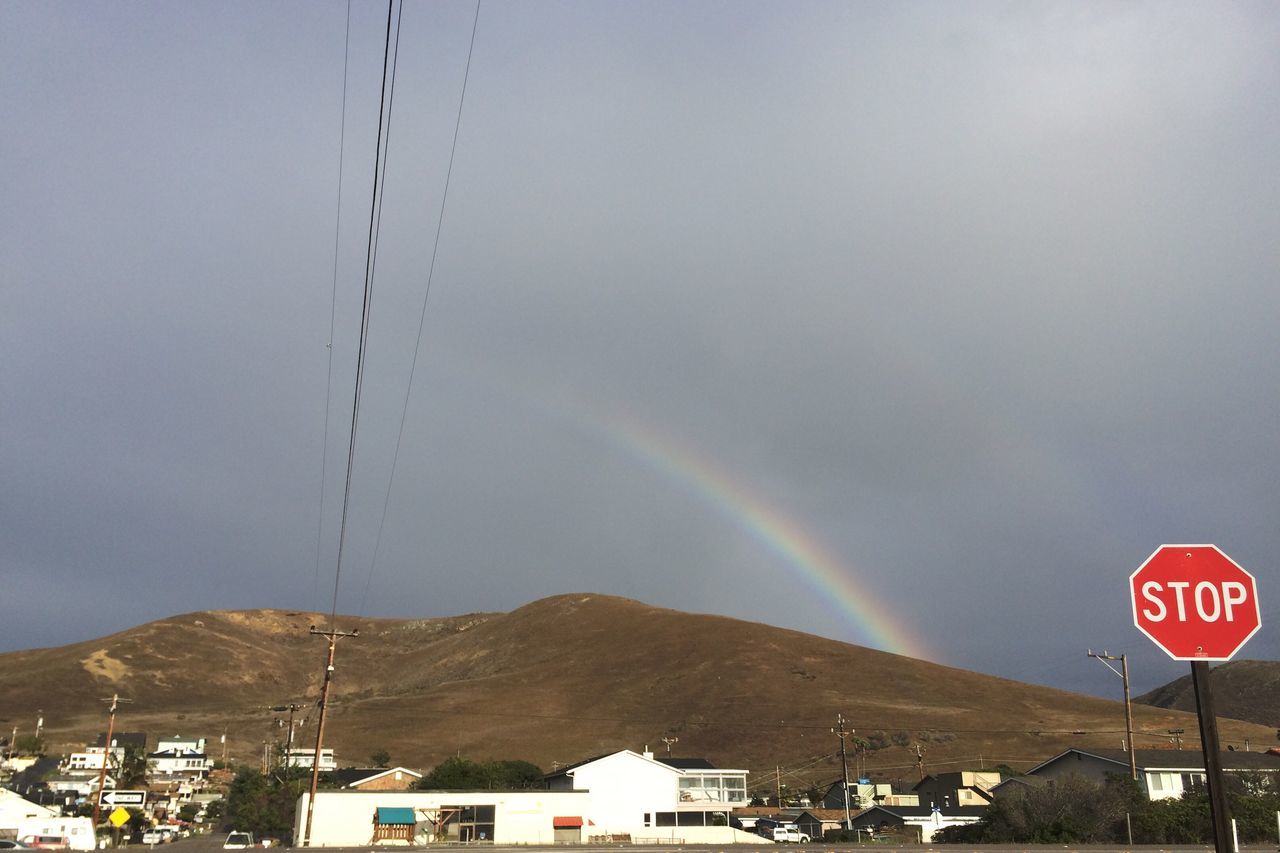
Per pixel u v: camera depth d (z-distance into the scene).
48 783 129.38
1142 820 57.84
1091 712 168.50
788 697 181.00
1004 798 64.75
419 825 73.06
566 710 193.00
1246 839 55.72
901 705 175.00
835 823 89.00
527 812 75.06
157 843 81.75
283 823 90.94
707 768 91.81
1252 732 148.88
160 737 197.88
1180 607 7.77
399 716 192.50
